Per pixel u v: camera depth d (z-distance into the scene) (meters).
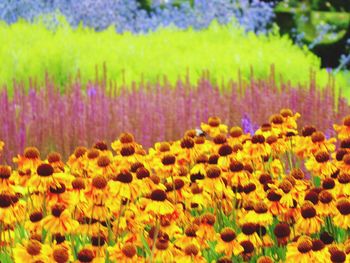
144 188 4.20
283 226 4.18
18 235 4.37
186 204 4.60
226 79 9.80
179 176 4.81
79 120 7.21
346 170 4.58
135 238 4.16
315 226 4.12
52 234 4.19
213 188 4.44
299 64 10.37
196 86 8.69
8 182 4.26
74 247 4.21
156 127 7.28
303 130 5.07
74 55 9.96
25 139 7.01
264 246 4.22
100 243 4.23
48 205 4.35
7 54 9.75
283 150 5.20
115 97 7.96
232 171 4.55
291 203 4.24
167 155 4.77
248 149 5.06
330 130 6.94
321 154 4.67
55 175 4.29
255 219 4.18
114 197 4.25
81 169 4.93
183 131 7.36
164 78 8.20
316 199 4.21
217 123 5.68
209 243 4.25
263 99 7.57
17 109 7.57
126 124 7.28
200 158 4.77
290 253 3.81
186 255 3.88
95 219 4.32
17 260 3.65
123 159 4.71
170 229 4.15
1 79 8.99
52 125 7.13
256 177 4.77
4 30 10.91
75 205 4.36
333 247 3.77
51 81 7.96
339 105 7.45
